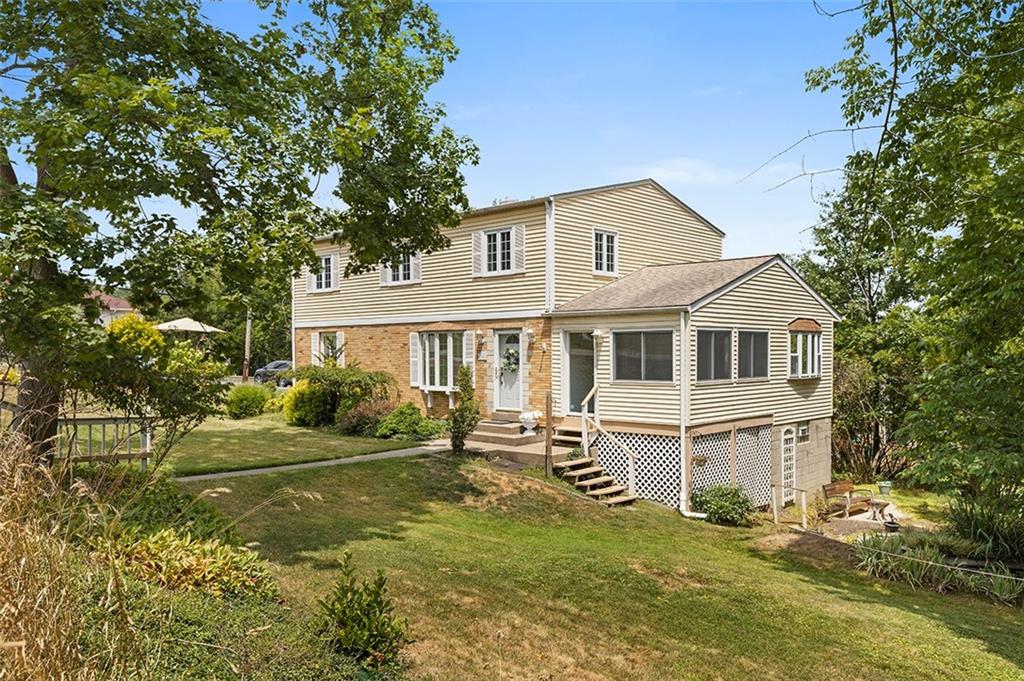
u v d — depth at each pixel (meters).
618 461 18.09
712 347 17.91
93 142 8.74
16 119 8.35
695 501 17.00
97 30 9.71
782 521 17.31
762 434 20.14
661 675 6.96
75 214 8.37
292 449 17.62
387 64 13.26
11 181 10.65
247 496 12.52
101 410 9.17
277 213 10.28
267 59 11.56
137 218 9.49
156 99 8.45
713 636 8.18
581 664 6.98
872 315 26.27
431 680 5.91
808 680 7.15
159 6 10.37
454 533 12.09
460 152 14.42
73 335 8.02
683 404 16.91
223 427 22.50
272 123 10.30
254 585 6.68
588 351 19.52
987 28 9.27
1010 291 9.77
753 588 10.27
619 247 21.80
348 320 26.00
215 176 9.98
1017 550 12.93
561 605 8.69
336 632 5.96
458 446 17.69
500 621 7.82
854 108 10.16
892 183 9.70
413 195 14.08
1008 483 11.12
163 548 6.40
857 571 12.53
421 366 23.30
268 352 51.06
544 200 19.41
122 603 3.73
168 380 8.98
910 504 20.92
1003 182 9.82
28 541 3.49
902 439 12.66
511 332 20.67
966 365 12.08
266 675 4.75
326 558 9.20
